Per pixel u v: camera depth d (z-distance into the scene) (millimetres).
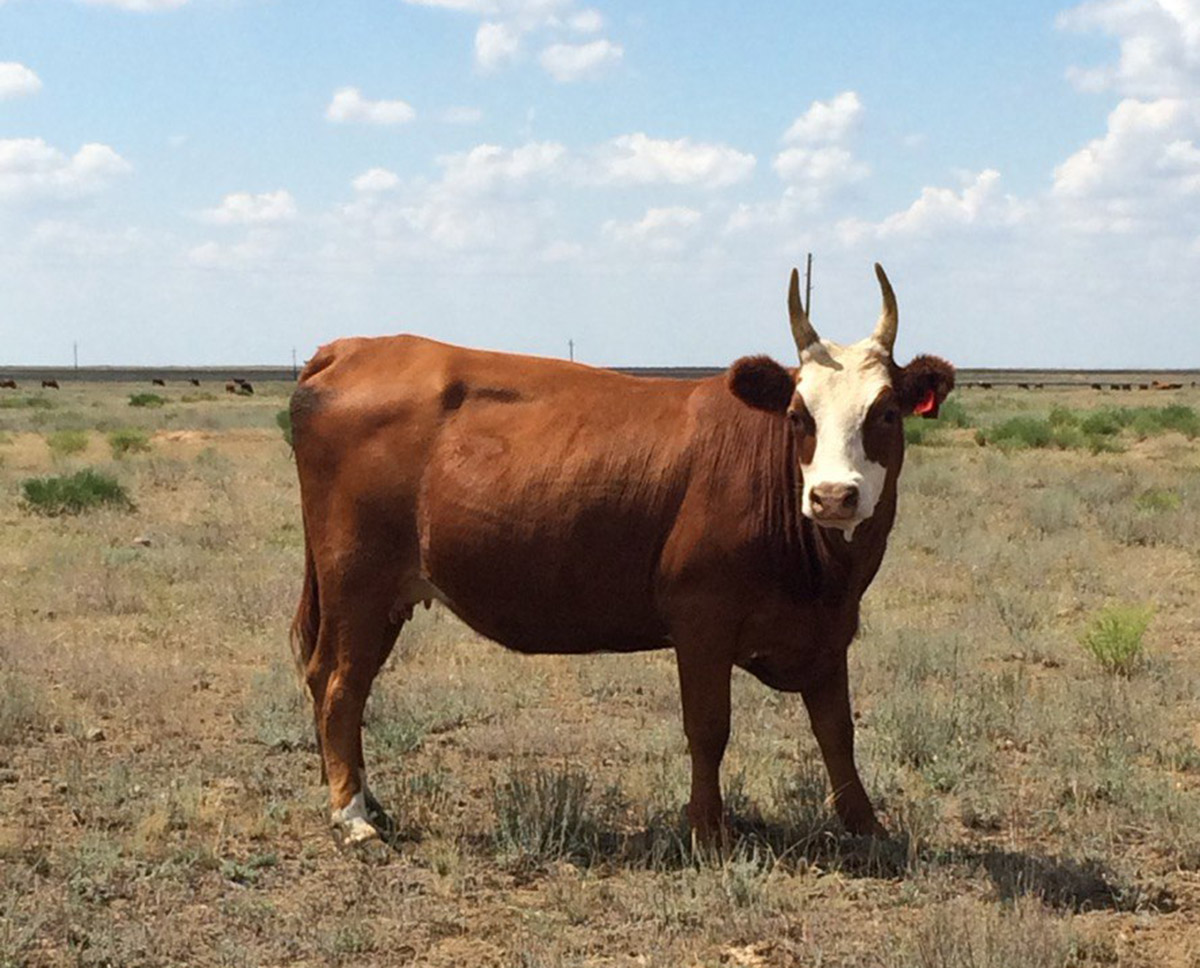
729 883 6336
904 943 5695
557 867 6781
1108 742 8852
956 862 6848
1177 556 17250
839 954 5684
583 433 7160
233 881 6609
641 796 7844
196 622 12773
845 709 7230
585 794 7688
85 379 156125
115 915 6113
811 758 8672
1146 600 14383
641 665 11242
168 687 10141
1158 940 5941
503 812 7242
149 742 9016
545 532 7066
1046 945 5574
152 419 51312
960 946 5523
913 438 37125
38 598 13625
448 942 5902
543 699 10438
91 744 8906
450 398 7449
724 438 6906
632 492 6973
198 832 7289
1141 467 29500
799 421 6371
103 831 7227
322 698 7660
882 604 13914
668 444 7000
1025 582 15148
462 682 10578
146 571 15172
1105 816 7520
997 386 126875
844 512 6129
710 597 6855
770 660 7012
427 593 7594
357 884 6551
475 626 7508
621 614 7148
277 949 5750
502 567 7172
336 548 7523
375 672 7609
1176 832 7250
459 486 7230
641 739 9141
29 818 7434
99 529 18688
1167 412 45375
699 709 6941
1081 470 27578
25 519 19922
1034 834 7457
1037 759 8789
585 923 6105
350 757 7445
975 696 9992
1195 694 10500
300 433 7676
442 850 6980
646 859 6887
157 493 23703
